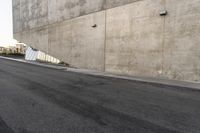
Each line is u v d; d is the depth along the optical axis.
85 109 5.60
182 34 11.12
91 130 4.10
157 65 12.46
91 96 7.22
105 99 6.79
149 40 12.88
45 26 25.81
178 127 4.34
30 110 5.43
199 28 10.36
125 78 12.07
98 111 5.43
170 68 11.78
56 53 23.58
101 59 16.84
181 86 9.28
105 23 16.28
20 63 22.94
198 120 4.79
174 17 11.46
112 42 15.68
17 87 8.72
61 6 22.19
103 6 16.41
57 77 12.23
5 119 4.71
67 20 21.19
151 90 8.52
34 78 11.58
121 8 14.76
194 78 10.67
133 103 6.30
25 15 31.92
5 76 12.13
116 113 5.27
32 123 4.47
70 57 20.95
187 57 10.95
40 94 7.43
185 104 6.24
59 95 7.31
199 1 10.30
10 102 6.21
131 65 14.17
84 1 18.56
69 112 5.30
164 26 11.98
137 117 4.96
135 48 13.84
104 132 4.00
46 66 20.06
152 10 12.61
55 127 4.24
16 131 4.03
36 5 28.05
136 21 13.68
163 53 12.10
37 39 28.22
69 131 4.04
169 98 7.04
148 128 4.25
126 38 14.46
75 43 20.08
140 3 13.34
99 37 16.97
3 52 45.22
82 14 18.88
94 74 14.11
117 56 15.27
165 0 11.86
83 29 18.83
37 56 27.84
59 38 22.80
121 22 14.81
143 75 13.33
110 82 10.65
